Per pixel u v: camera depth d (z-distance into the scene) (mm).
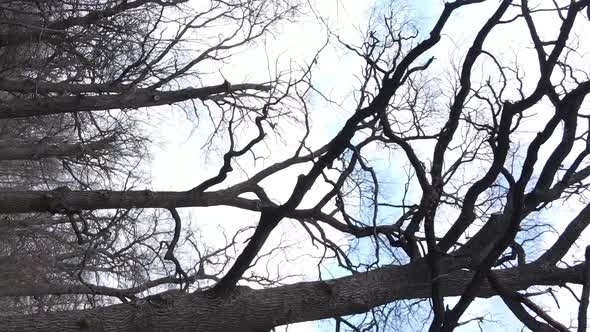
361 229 6367
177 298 5754
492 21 5488
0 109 12242
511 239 4965
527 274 6105
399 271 5973
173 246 7770
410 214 6602
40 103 12344
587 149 5945
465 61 5684
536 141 4887
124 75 12438
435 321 5266
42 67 12484
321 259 6879
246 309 5699
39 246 15180
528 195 5859
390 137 5703
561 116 4879
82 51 12836
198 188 9156
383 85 5512
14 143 15000
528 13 5398
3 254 14891
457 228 5973
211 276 10859
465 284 6016
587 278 4852
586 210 6301
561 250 6207
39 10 12328
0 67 13148
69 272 13602
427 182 5680
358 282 5867
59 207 9211
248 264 5660
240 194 9570
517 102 5137
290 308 5746
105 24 12320
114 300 13883
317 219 8078
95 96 12648
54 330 5703
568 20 5105
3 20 11656
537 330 5270
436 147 5926
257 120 7684
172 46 12562
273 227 5637
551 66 5102
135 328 5691
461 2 5195
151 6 12727
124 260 12242
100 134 14391
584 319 4734
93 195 9359
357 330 5844
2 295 13125
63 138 15516
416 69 5617
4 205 9156
